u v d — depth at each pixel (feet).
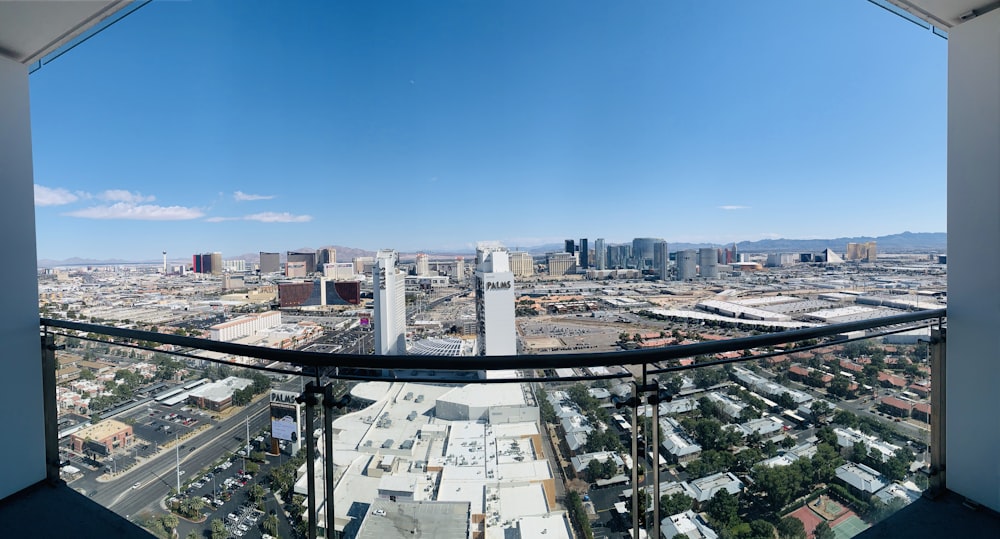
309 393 3.79
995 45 4.85
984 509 4.77
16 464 5.54
